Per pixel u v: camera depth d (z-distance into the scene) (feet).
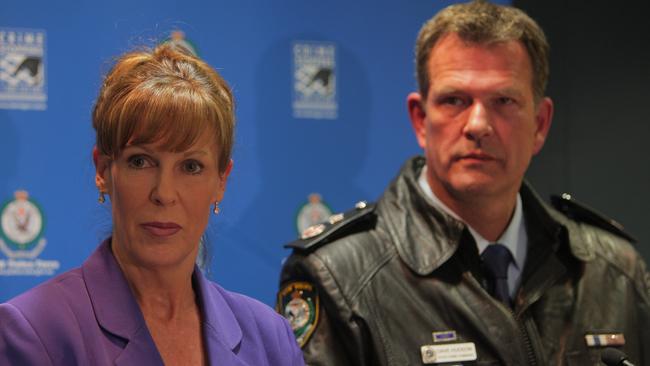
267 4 9.27
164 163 4.59
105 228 5.46
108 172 4.74
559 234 7.42
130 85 4.58
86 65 8.70
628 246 7.71
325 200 9.38
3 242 8.49
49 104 8.61
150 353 4.59
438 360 6.66
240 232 9.11
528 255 7.24
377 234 7.24
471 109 6.88
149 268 4.77
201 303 5.03
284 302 7.06
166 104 4.51
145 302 4.83
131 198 4.60
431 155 7.15
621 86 10.44
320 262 6.98
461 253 7.04
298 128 9.33
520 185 7.43
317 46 9.42
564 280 7.28
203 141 4.63
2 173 8.49
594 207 10.32
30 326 4.42
